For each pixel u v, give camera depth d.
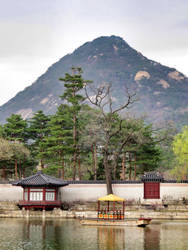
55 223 73.62
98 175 107.38
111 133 99.50
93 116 108.81
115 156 100.62
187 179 98.50
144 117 108.00
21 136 119.38
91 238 57.88
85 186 93.44
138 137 97.44
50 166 106.12
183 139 94.19
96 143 106.12
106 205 89.12
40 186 85.56
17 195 92.25
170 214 82.88
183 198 90.56
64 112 114.12
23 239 56.78
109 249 50.72
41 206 84.56
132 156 112.44
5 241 55.25
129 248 51.41
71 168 124.06
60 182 88.00
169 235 60.59
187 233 62.59
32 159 119.38
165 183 92.94
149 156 106.06
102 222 71.50
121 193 93.12
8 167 116.50
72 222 75.44
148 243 54.41
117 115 108.31
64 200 92.56
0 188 92.50
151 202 89.94
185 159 91.25
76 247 51.75
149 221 70.56
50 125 119.81
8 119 118.56
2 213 83.81
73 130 109.25
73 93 112.50
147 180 92.69
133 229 66.75
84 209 87.25
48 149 104.62
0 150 102.31
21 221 76.38
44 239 56.88
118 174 108.56
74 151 106.62
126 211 84.31
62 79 111.12
